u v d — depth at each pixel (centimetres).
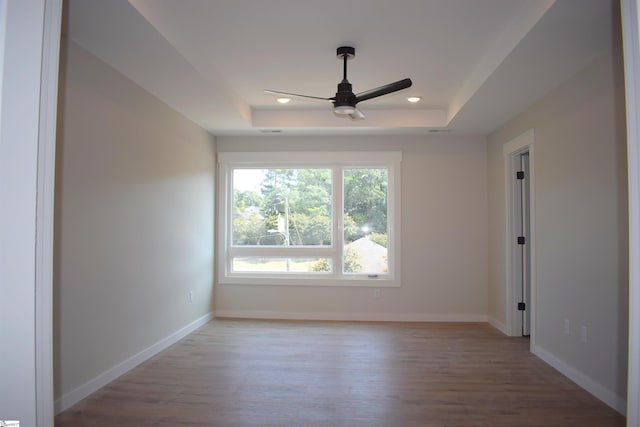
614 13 222
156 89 357
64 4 216
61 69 257
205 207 505
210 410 263
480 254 519
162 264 394
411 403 274
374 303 525
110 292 312
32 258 91
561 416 256
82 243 280
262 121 489
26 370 90
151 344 372
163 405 270
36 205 92
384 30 283
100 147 298
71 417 253
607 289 273
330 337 438
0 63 88
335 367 343
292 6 252
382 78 375
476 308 517
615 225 264
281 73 366
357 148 532
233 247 549
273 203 551
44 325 93
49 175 95
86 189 284
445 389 297
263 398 281
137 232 349
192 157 465
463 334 451
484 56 325
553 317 345
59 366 260
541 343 367
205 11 258
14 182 90
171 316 412
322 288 530
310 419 251
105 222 305
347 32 286
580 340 304
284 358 366
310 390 295
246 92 421
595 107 285
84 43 268
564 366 326
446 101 445
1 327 90
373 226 542
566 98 324
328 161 534
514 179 449
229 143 541
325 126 485
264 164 546
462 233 521
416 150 528
